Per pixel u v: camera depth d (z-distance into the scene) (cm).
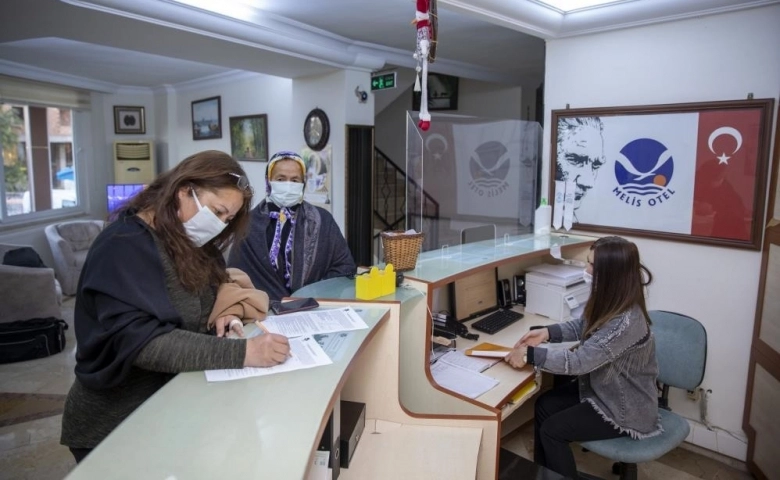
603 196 292
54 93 571
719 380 263
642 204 278
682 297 271
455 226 296
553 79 307
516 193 331
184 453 77
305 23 350
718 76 248
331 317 142
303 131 466
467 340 236
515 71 546
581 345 194
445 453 147
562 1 265
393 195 642
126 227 104
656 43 266
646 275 280
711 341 263
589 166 296
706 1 240
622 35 277
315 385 100
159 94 669
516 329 251
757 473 243
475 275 262
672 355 224
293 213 219
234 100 567
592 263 196
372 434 155
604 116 286
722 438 262
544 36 294
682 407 276
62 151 608
